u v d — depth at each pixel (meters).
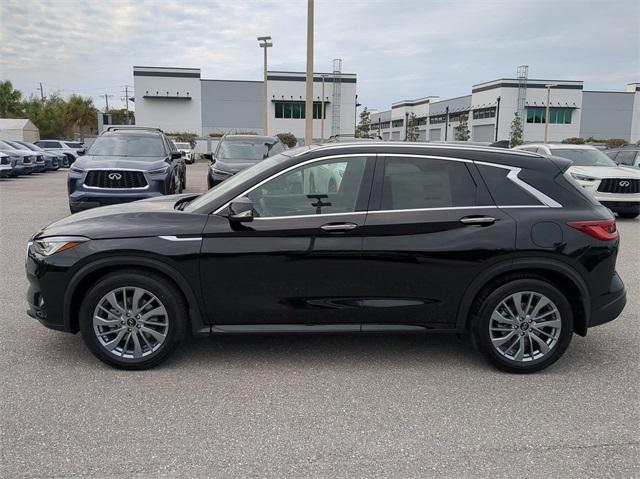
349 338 5.18
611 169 13.55
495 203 4.39
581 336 4.83
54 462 3.09
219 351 4.80
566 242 4.32
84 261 4.21
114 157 11.73
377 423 3.59
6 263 7.92
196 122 66.94
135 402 3.82
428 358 4.73
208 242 4.24
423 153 4.45
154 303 4.33
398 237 4.29
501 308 4.41
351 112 66.94
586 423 3.64
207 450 3.24
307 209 4.34
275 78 66.06
